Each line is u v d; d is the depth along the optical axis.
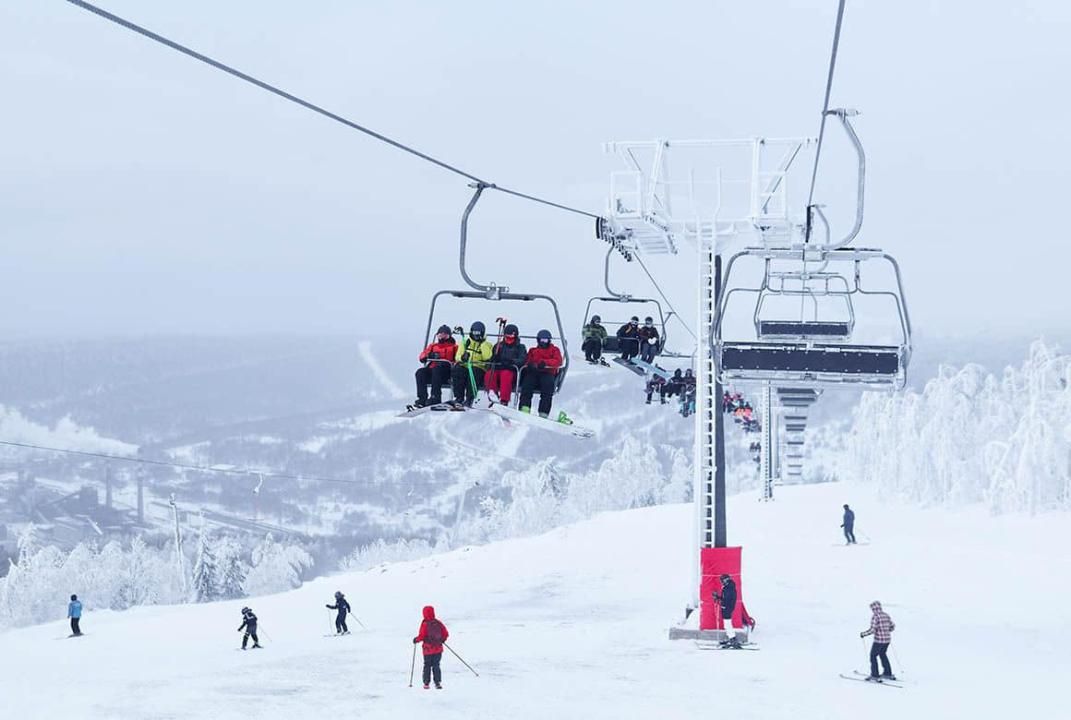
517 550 60.62
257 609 48.22
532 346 19.56
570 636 31.09
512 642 30.12
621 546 57.91
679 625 29.91
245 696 22.86
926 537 56.22
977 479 72.94
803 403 55.38
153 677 26.64
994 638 29.61
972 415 75.88
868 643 28.66
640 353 30.55
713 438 28.73
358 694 22.75
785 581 41.84
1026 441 67.12
